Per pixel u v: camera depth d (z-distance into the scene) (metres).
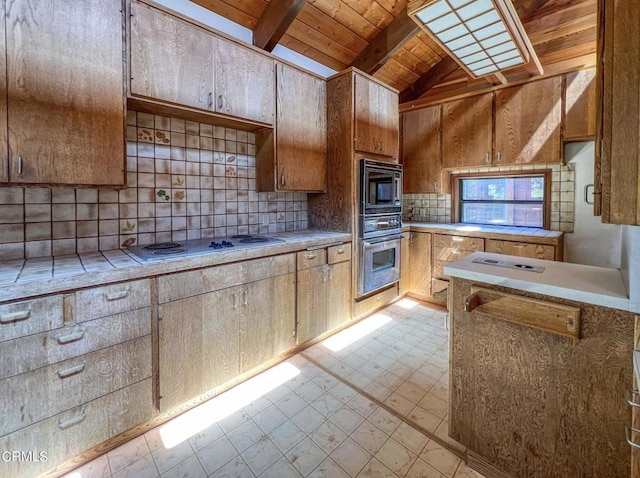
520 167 3.29
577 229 2.99
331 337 2.73
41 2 1.41
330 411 1.80
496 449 1.33
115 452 1.51
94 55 1.57
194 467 1.43
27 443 1.25
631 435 0.88
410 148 3.85
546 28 2.75
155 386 1.62
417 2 1.88
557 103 2.83
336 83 2.84
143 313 1.55
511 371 1.27
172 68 1.86
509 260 1.58
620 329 1.03
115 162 1.65
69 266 1.48
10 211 1.63
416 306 3.46
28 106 1.39
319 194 3.04
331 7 2.66
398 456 1.49
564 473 1.17
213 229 2.44
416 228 3.60
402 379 2.11
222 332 1.89
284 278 2.26
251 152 2.66
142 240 2.08
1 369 1.19
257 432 1.64
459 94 3.42
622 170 0.88
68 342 1.33
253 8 2.45
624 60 0.86
